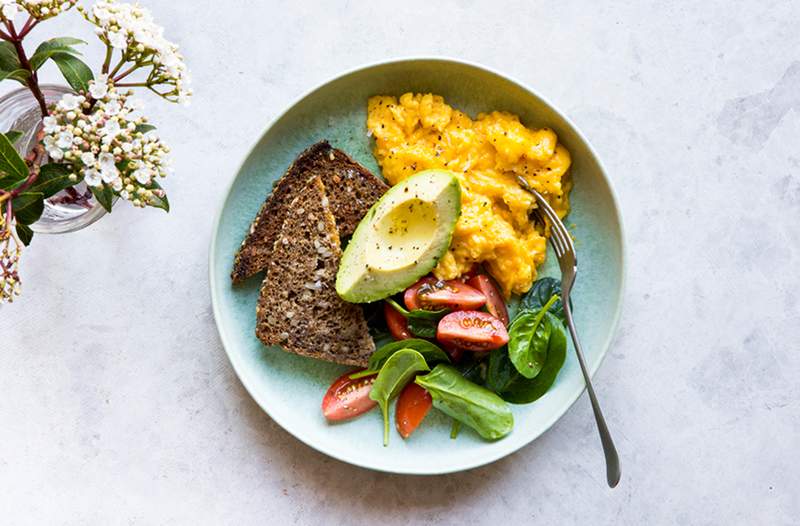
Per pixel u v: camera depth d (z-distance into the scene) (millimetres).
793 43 644
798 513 641
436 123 609
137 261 633
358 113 620
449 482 641
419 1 634
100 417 637
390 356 595
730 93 644
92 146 488
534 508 639
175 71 500
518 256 601
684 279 643
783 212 644
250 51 632
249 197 616
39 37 625
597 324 614
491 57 637
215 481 638
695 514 640
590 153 600
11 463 636
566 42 639
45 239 631
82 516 636
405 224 594
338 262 606
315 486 641
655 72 642
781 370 643
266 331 606
